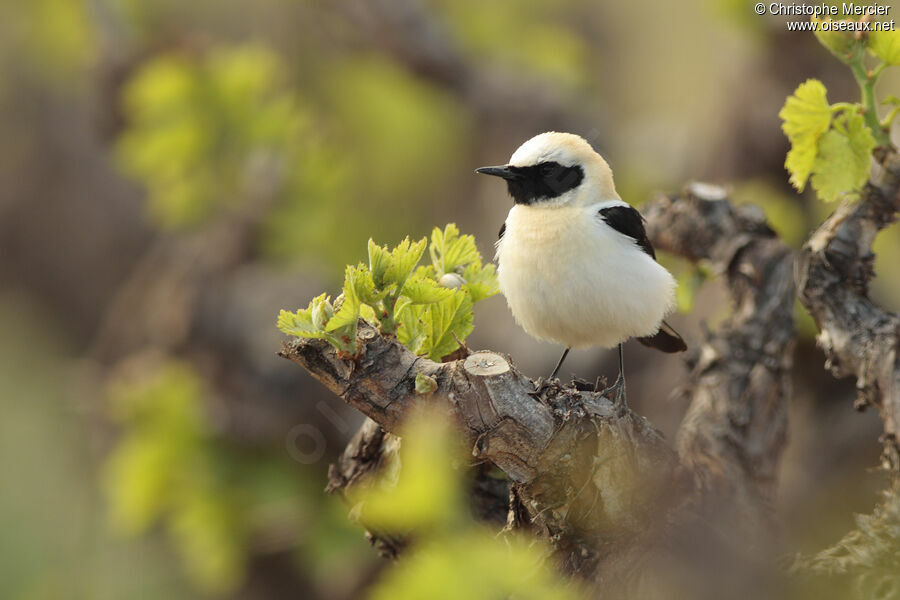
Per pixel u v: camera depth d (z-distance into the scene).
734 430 8.55
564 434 6.34
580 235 8.35
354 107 17.69
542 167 8.59
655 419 13.56
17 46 18.19
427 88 17.17
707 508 7.24
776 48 13.95
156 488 12.15
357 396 6.09
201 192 14.18
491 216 16.69
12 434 18.28
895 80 13.75
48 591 16.31
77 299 19.59
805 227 13.13
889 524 6.76
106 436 15.22
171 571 14.90
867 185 7.50
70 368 19.08
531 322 8.74
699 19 19.34
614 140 16.61
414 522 5.27
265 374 12.14
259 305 12.73
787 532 9.45
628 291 8.37
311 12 17.25
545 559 6.75
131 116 14.77
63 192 19.02
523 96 16.52
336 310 6.00
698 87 18.42
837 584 6.73
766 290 9.09
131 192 19.03
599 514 6.66
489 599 5.21
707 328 9.15
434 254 7.19
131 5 15.07
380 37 16.48
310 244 14.12
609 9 20.70
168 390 12.38
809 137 7.41
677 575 6.82
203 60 14.58
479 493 7.46
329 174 14.86
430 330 6.56
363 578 11.67
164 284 13.98
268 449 12.15
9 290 19.50
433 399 6.10
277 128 14.38
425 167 17.53
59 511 17.27
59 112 18.78
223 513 11.91
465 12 18.09
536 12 19.42
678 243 9.59
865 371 7.41
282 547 11.98
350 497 7.33
